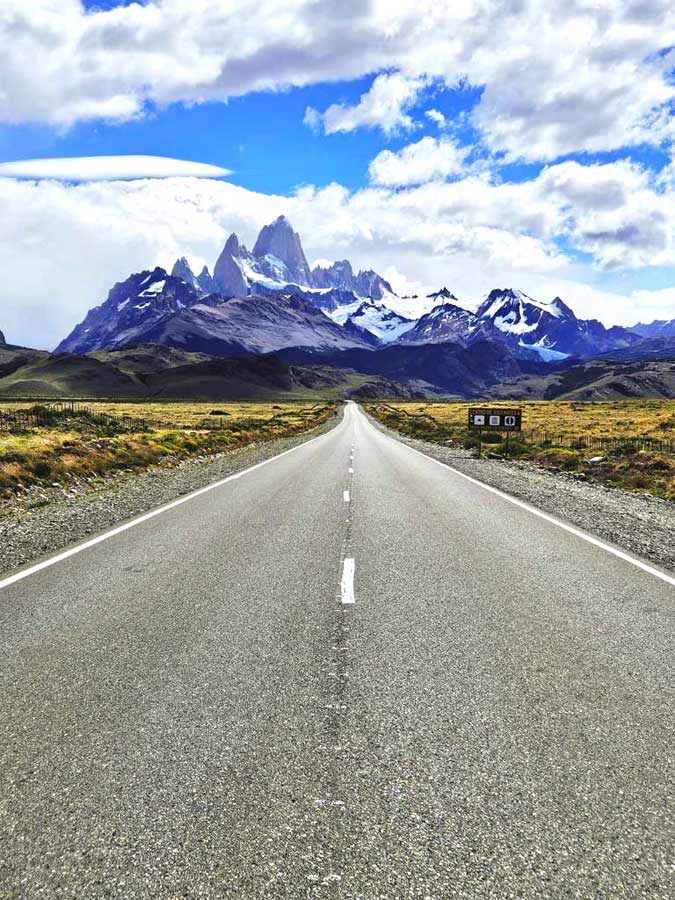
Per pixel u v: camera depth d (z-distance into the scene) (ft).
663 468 71.15
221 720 13.57
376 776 11.43
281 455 98.37
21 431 91.91
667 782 11.29
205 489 55.47
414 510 43.93
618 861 9.31
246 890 8.77
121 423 152.05
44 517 41.04
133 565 27.89
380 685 15.38
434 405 616.39
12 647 17.98
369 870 9.12
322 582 25.02
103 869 9.18
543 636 18.89
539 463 87.81
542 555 29.96
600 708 14.19
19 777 11.46
